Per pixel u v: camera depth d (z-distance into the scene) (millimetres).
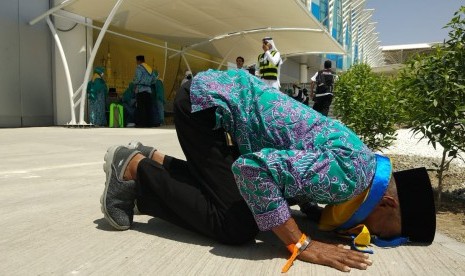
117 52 14250
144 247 2104
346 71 6902
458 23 3154
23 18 10938
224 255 2027
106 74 13703
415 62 3332
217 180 2094
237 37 16844
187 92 2217
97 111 11664
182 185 2164
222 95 2098
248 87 2143
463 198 3771
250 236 2100
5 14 10492
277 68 9383
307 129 2020
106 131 9578
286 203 1925
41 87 11484
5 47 10516
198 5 12445
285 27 15242
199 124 2143
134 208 2426
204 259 1970
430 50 3447
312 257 1931
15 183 3605
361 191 1982
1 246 2068
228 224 2064
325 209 2273
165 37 15930
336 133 1994
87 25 11867
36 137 7754
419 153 7430
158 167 2236
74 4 10852
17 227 2371
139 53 15406
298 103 2146
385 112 5898
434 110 3242
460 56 3109
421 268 1947
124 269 1829
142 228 2414
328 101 10805
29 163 4707
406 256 2092
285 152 1923
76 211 2730
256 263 1937
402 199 2154
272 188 1873
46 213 2670
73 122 11039
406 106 3502
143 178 2238
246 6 12641
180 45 17422
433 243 2307
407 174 2174
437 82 3205
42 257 1939
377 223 2160
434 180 4754
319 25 14461
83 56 11883
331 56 38812
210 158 2115
